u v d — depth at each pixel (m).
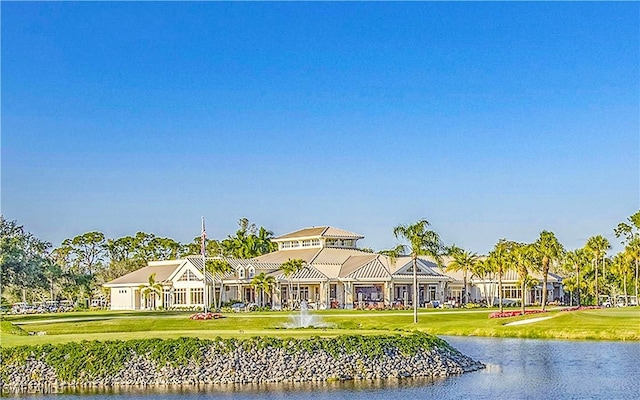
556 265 161.88
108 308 149.62
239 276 132.00
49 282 103.94
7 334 62.34
